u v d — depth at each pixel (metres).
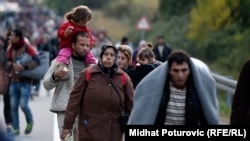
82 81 11.13
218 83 24.98
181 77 8.79
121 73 11.26
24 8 142.38
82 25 12.70
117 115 11.16
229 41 58.66
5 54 17.41
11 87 17.48
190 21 65.50
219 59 58.47
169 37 71.50
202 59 61.41
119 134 11.20
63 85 12.62
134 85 13.74
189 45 68.31
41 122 20.59
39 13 126.38
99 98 11.06
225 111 24.39
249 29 57.34
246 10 57.97
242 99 10.38
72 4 132.25
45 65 17.50
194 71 8.82
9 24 82.44
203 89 8.83
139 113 8.89
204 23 60.41
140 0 105.94
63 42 12.64
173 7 74.25
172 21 73.12
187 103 8.90
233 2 58.50
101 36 39.47
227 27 59.34
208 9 59.81
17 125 17.62
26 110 17.66
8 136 7.64
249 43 56.53
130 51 13.88
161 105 8.90
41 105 25.05
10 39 17.39
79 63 12.64
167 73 8.88
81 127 11.19
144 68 13.70
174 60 8.79
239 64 56.19
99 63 11.18
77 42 12.51
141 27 47.97
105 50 11.12
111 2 117.81
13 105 17.53
